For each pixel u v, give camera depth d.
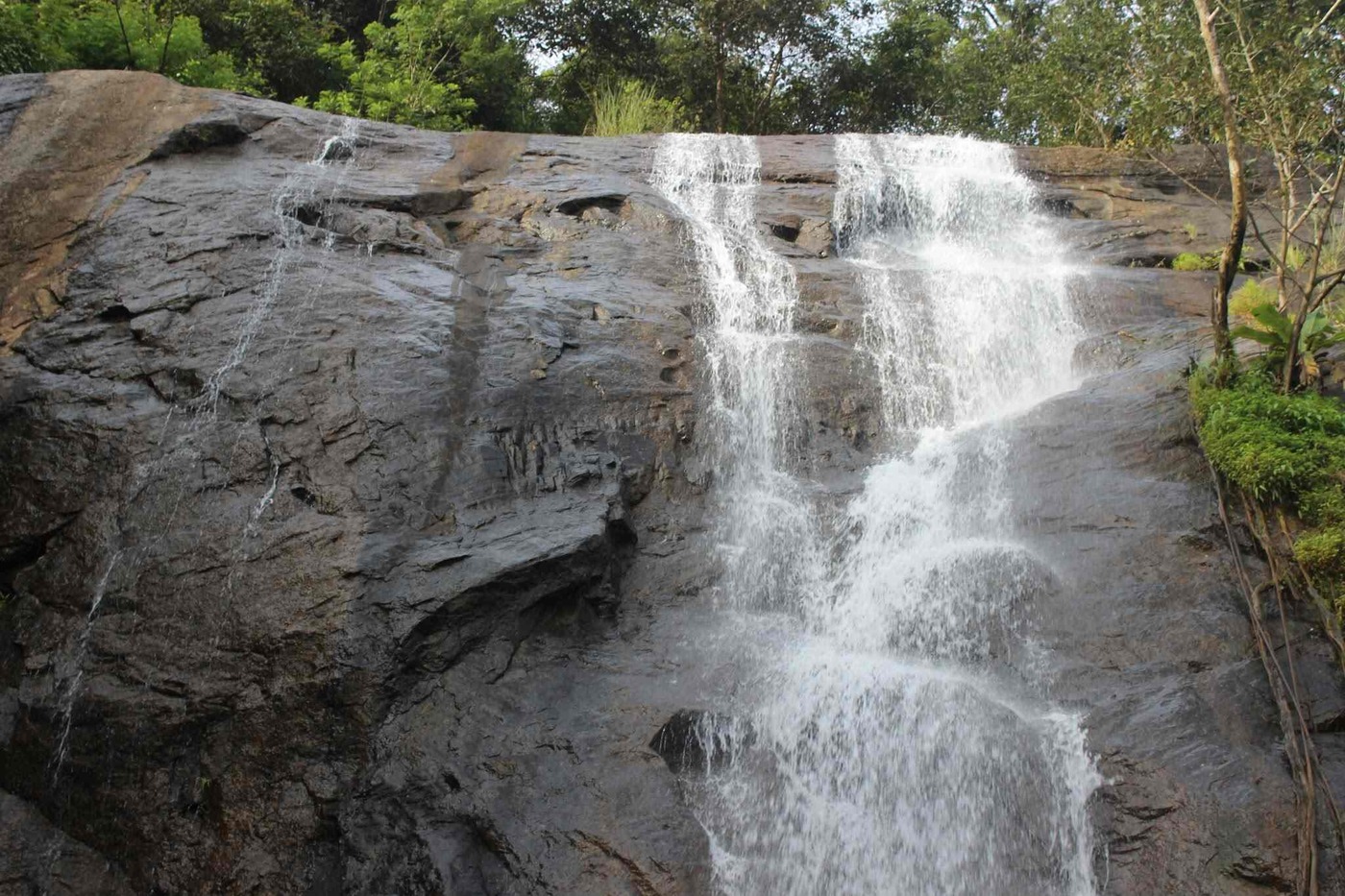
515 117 20.02
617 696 6.00
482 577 6.15
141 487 6.84
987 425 7.77
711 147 11.56
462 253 9.02
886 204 10.97
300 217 8.95
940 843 5.50
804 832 5.61
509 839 5.33
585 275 8.98
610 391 7.74
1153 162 11.43
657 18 21.41
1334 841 4.94
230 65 15.01
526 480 7.01
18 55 12.36
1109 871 5.16
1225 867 4.94
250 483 6.79
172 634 6.25
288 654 6.00
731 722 5.88
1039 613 6.28
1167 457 6.95
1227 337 7.22
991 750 5.58
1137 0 10.31
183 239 8.38
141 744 5.97
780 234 10.34
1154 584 6.23
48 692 6.26
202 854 5.61
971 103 20.39
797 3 20.75
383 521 6.51
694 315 8.80
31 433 7.19
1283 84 7.54
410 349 7.49
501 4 19.19
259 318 7.70
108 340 7.67
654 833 5.28
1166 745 5.41
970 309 9.15
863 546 7.13
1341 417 6.58
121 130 9.70
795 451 7.97
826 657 6.32
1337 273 7.02
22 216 8.84
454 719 5.82
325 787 5.63
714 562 7.07
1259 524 6.33
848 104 22.88
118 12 13.11
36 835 5.94
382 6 20.94
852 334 8.84
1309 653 5.79
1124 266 10.33
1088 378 8.27
